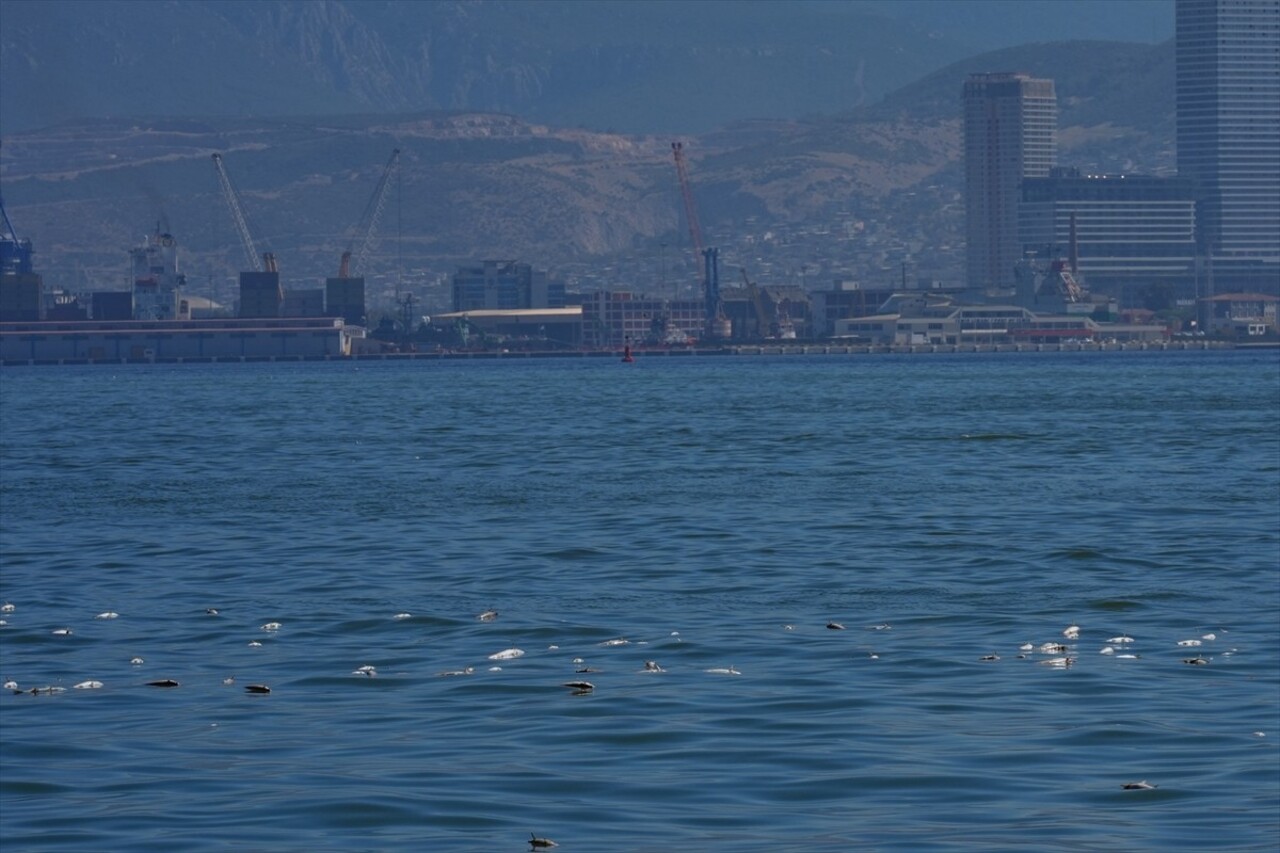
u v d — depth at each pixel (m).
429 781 47.72
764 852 41.31
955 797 45.91
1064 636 69.62
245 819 44.22
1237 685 59.31
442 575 89.00
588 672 62.69
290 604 80.12
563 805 45.28
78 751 51.59
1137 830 42.88
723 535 104.19
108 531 110.69
